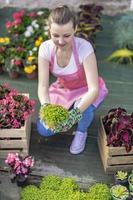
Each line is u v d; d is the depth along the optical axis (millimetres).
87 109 3113
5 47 4070
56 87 3283
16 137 3086
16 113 3088
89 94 2879
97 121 3586
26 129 3113
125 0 5184
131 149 2957
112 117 3082
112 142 2916
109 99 3809
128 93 3887
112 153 2979
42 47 2900
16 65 3883
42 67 2947
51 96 3256
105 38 4555
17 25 4277
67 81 3084
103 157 3131
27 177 3039
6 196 2959
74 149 3268
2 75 4051
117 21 4664
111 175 3133
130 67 4184
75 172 3146
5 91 3314
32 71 3900
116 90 3908
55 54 2863
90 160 3240
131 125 2941
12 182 3027
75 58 2867
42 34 4105
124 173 2969
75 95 3199
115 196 2822
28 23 4316
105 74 4082
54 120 2768
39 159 3236
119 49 4328
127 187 2969
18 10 4965
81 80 3090
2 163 3203
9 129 3031
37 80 3998
